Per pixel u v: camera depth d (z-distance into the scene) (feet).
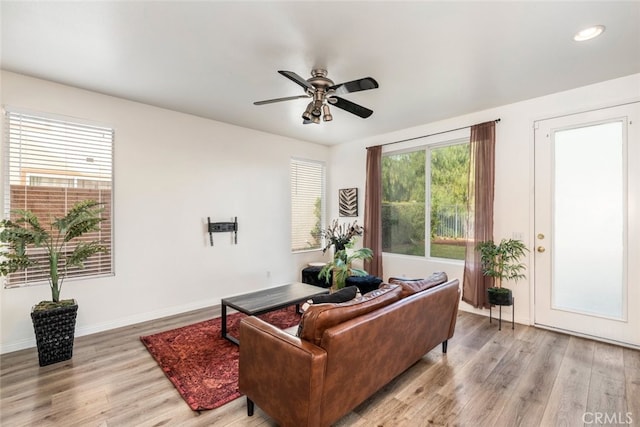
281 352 5.47
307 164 18.40
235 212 14.75
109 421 6.19
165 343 9.79
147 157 11.94
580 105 10.29
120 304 11.30
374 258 16.01
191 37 7.32
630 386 7.40
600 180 10.08
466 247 12.71
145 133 11.87
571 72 9.18
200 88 10.34
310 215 18.58
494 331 10.85
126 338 10.22
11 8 6.18
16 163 9.41
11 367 8.30
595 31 7.05
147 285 11.98
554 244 10.93
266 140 16.02
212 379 7.70
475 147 12.41
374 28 6.94
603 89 9.89
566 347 9.57
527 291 11.43
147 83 9.95
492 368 8.30
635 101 9.37
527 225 11.42
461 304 13.21
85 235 10.64
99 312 10.85
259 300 10.28
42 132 9.83
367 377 6.12
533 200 11.31
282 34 7.18
